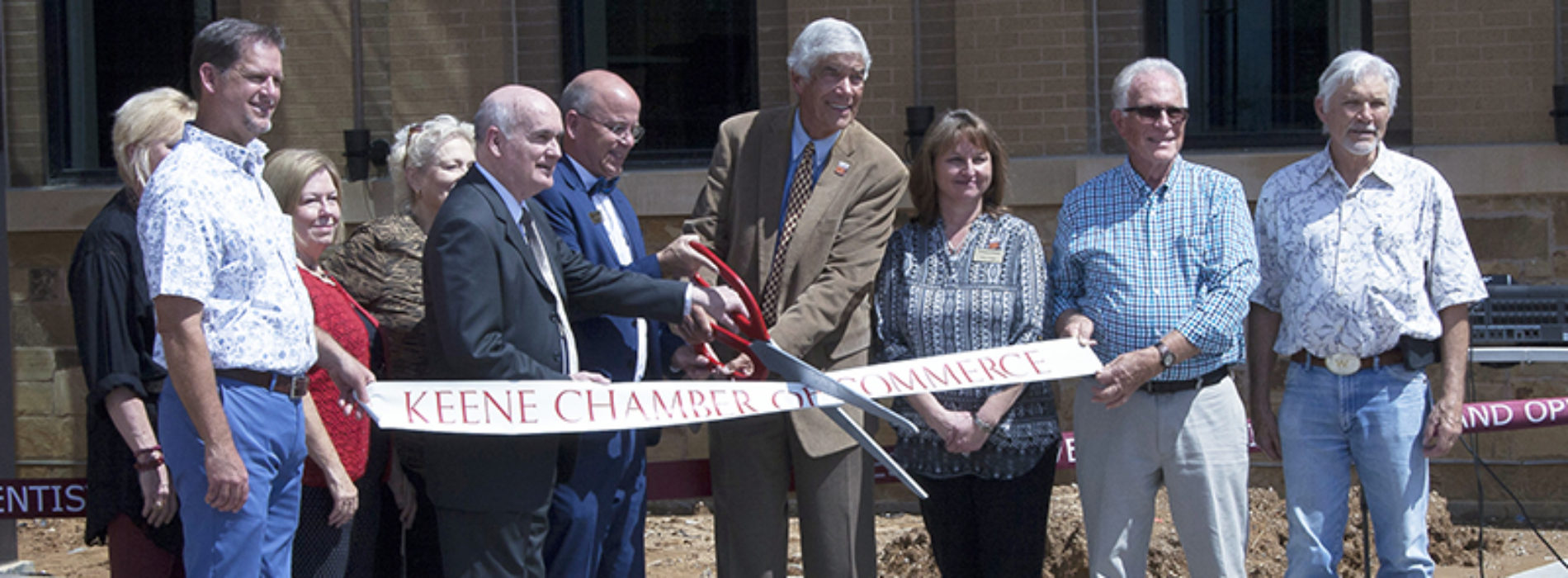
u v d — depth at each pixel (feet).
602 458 11.73
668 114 22.82
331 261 12.87
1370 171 12.13
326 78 22.63
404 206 13.56
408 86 22.44
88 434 11.66
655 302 11.41
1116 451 12.39
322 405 11.54
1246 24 21.61
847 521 12.94
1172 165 12.35
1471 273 12.11
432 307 10.59
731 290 11.62
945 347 12.57
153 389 10.98
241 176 9.77
